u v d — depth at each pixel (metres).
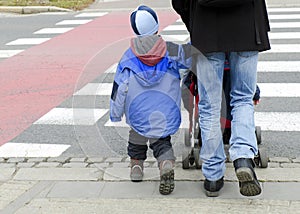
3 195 7.59
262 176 7.89
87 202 7.30
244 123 7.08
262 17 6.88
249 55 6.97
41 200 7.40
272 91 12.45
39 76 14.40
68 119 11.03
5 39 19.64
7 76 14.52
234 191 7.46
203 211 6.95
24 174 8.30
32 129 10.54
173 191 7.51
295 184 7.63
